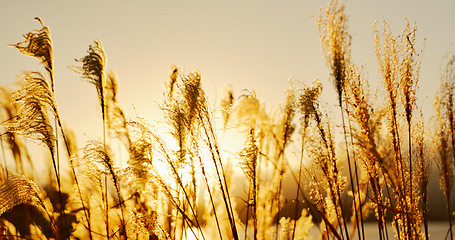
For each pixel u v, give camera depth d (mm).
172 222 2604
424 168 2465
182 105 2443
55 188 2721
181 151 2424
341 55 2334
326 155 2402
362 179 2449
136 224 2516
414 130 2494
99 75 2654
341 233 2426
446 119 2420
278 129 2451
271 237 2471
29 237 2680
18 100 2617
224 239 2518
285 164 2463
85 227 2635
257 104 2385
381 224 2420
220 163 2455
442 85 2438
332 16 2340
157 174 2482
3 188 2584
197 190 2523
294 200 2484
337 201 2426
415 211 2434
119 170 2566
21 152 2785
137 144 2479
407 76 2430
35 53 2600
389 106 2424
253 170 2441
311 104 2398
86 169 2582
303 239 2477
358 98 2379
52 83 2629
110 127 2742
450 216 2406
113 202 2635
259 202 2494
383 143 2414
